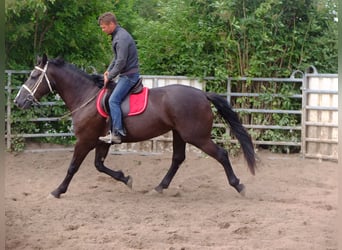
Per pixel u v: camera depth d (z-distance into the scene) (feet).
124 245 19.27
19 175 31.94
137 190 28.84
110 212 23.86
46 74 26.86
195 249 18.74
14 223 21.84
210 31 37.40
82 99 26.78
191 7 38.34
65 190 26.81
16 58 39.52
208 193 28.22
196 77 37.86
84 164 35.06
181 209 24.61
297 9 37.47
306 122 36.63
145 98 26.17
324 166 34.60
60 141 39.75
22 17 38.14
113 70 25.35
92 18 40.86
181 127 25.91
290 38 37.70
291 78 36.94
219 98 26.63
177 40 38.45
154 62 39.37
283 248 19.04
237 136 26.68
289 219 23.02
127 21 55.98
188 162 35.47
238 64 37.68
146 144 38.60
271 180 31.30
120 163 35.35
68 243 19.39
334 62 38.63
